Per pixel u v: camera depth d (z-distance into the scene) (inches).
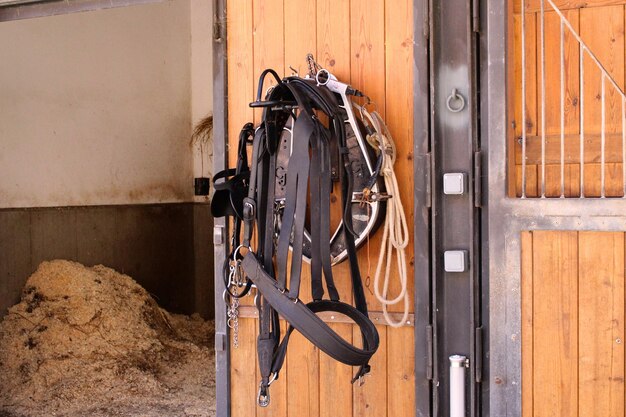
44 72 188.4
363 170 101.6
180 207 237.9
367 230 100.7
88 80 202.4
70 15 196.7
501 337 96.9
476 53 97.7
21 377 167.6
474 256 98.1
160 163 229.6
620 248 91.4
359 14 104.5
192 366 187.8
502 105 95.6
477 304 98.3
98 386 169.2
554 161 96.3
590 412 93.4
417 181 100.0
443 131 99.6
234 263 109.0
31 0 123.6
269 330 97.6
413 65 100.4
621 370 91.8
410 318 102.6
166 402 163.6
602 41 94.5
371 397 105.6
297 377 110.0
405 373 103.5
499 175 96.0
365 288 105.3
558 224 93.5
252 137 109.7
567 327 94.0
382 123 101.2
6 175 177.0
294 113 105.6
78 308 185.3
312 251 98.4
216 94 112.3
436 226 99.4
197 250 242.8
